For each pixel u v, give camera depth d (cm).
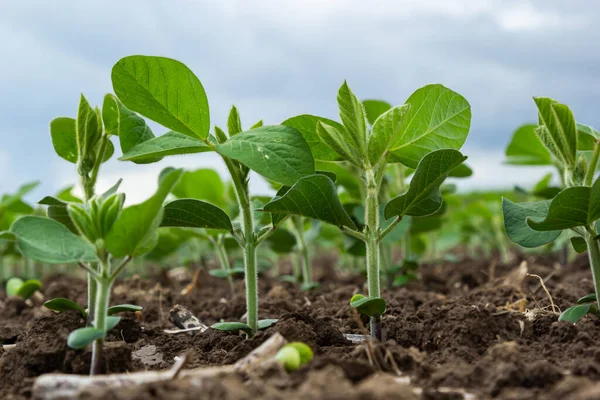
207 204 45
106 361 41
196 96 44
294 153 43
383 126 45
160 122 44
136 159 45
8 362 43
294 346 39
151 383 36
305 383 36
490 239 120
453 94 46
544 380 37
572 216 42
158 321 62
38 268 113
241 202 46
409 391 36
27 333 47
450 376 38
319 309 59
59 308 48
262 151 42
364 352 41
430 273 82
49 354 42
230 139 44
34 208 92
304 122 47
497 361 39
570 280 73
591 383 36
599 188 40
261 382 37
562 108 43
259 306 61
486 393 37
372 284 44
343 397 34
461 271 88
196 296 74
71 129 49
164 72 43
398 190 71
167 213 45
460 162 43
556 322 44
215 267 109
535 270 81
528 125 71
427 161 42
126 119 46
